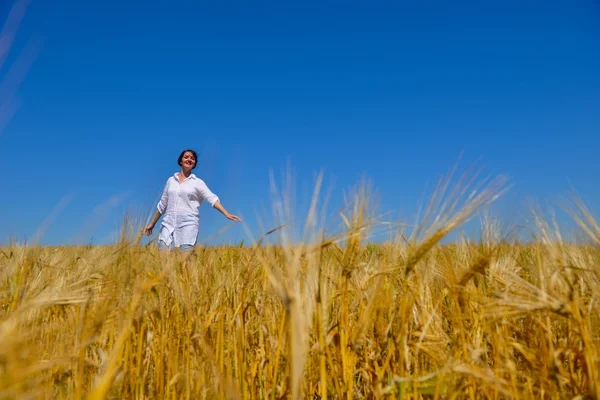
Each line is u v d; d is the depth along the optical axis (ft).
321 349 7.25
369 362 8.89
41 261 9.08
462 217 7.46
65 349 7.72
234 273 11.89
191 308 10.24
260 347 10.13
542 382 7.73
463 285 8.47
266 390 9.35
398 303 8.75
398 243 8.43
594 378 6.89
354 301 9.34
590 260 8.36
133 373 9.18
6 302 7.96
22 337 6.02
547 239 8.55
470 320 8.96
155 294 10.25
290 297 5.72
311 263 7.31
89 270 9.09
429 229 7.62
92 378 8.71
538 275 9.04
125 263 9.29
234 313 11.02
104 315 7.17
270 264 7.03
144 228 9.91
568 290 7.64
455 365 7.32
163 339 9.71
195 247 11.91
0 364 5.38
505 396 7.70
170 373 9.62
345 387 7.63
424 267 9.25
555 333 10.02
